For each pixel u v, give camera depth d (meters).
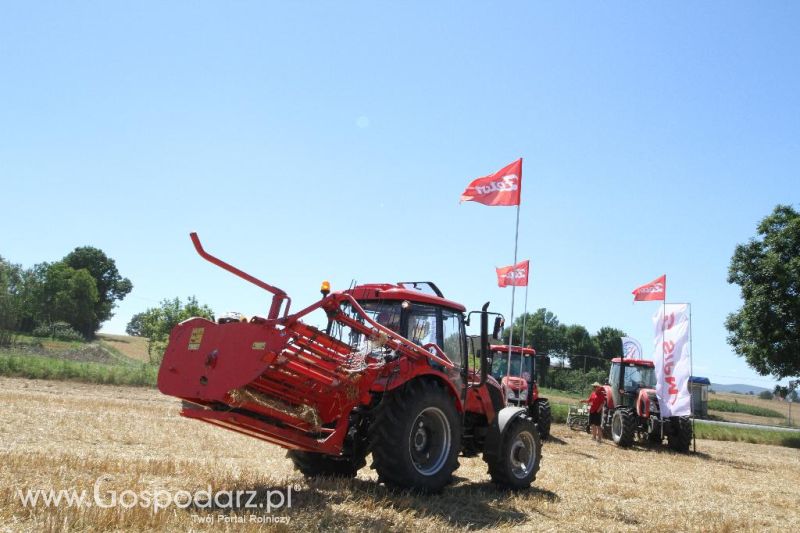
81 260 84.44
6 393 16.44
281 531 4.87
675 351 17.09
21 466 6.38
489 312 7.72
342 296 6.21
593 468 11.47
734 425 34.34
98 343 67.44
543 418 17.22
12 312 50.38
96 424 11.35
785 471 14.79
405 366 6.71
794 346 27.45
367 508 5.88
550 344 71.88
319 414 6.45
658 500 8.48
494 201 11.84
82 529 4.47
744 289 29.17
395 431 6.41
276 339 5.68
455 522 5.88
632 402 18.97
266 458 9.30
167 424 12.57
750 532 6.85
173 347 6.32
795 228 28.31
